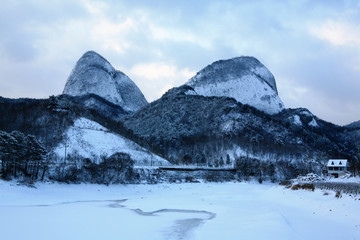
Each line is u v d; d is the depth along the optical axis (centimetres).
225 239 3359
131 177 10062
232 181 13038
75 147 12019
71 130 13600
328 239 3244
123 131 18512
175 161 15812
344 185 7156
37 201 6225
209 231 3734
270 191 8638
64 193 7438
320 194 6128
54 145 11475
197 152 18338
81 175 8894
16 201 5984
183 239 3438
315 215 4603
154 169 11625
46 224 4044
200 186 11025
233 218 4619
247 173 13800
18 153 7525
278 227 3797
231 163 16100
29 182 7412
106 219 4544
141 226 4094
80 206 5906
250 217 4641
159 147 19600
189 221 4509
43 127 12762
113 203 6588
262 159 16875
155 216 4953
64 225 4009
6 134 7525
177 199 7400
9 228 3775
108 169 9606
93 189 8381
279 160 16400
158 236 3562
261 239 3319
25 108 14312
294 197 6531
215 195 8444
